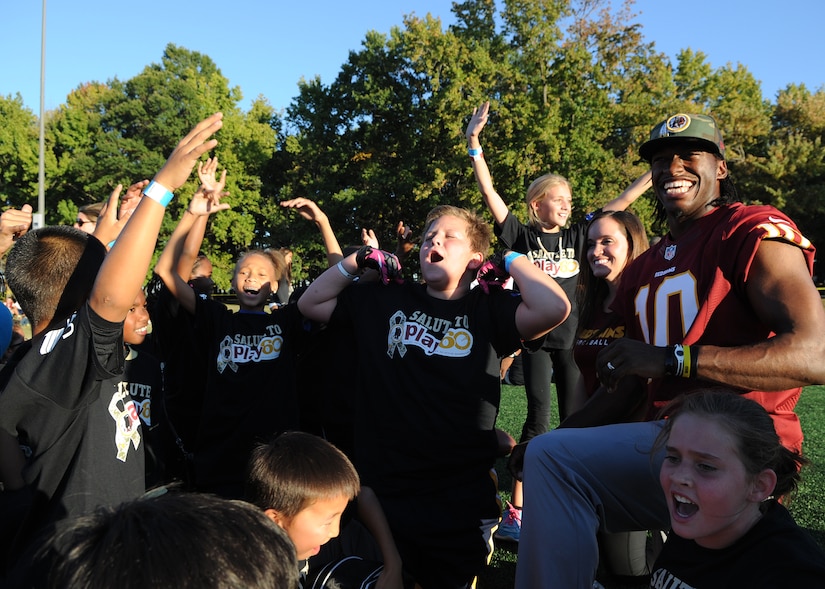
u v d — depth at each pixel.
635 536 3.34
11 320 2.83
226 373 3.50
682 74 35.34
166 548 0.97
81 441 2.05
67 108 44.31
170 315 3.52
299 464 2.18
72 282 2.24
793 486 1.87
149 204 1.95
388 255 3.16
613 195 28.11
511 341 2.91
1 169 42.84
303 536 2.20
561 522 2.24
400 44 33.44
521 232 5.08
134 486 2.19
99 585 0.95
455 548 2.79
